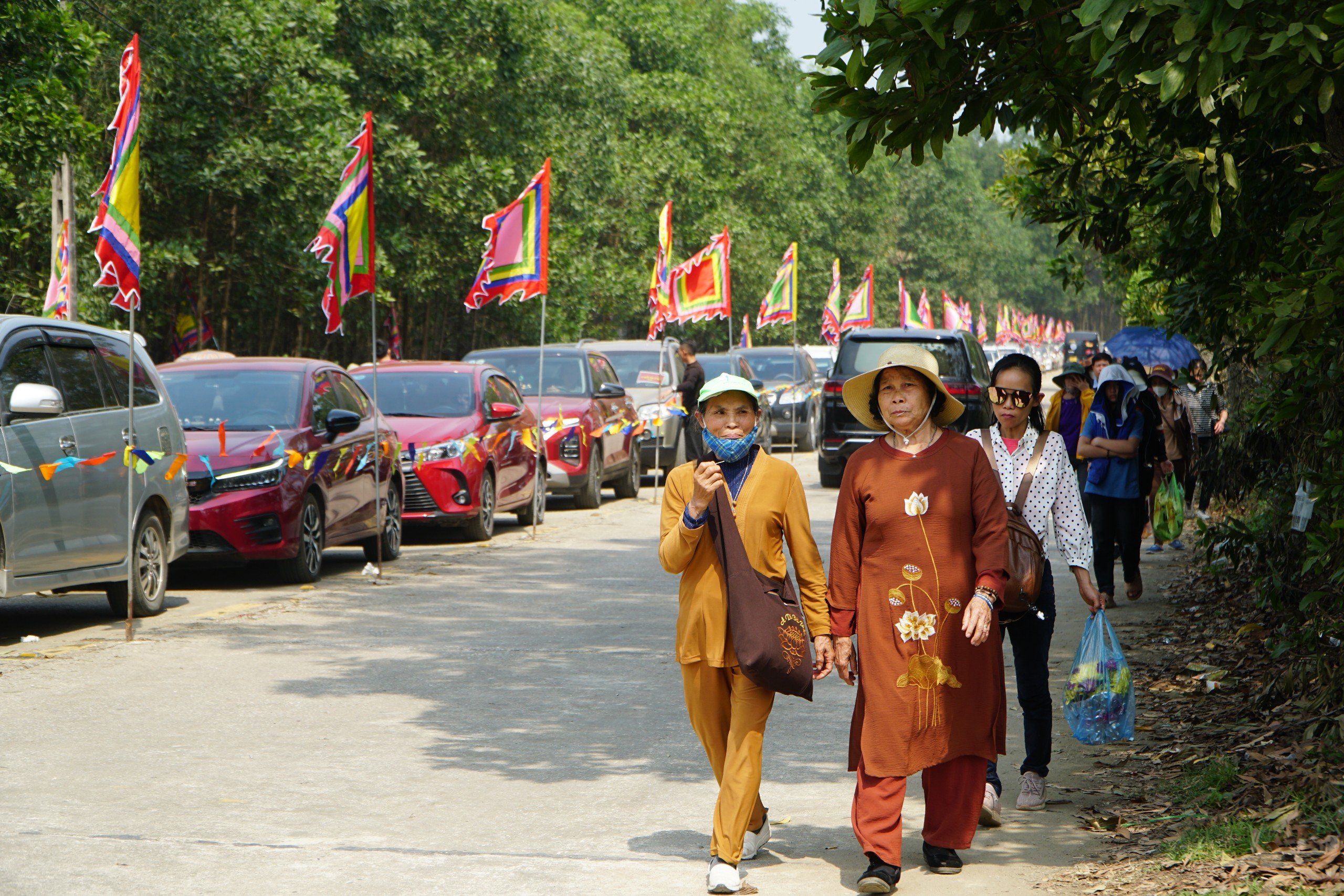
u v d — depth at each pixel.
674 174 52.94
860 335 20.72
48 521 9.07
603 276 46.59
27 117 17.80
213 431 12.27
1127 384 10.78
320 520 12.65
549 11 41.31
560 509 20.05
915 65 5.27
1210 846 4.86
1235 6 4.41
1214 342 9.16
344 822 5.52
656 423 22.44
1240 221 7.34
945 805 4.94
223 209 31.11
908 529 4.87
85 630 10.00
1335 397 6.51
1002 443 5.93
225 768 6.29
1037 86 5.73
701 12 67.69
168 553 10.80
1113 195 8.95
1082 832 5.40
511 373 20.25
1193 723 6.93
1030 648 5.77
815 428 32.16
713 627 4.84
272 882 4.79
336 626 10.17
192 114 28.30
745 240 57.56
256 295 31.41
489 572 13.27
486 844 5.27
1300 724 6.29
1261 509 9.84
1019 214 11.97
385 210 34.31
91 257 25.67
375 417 13.67
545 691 7.99
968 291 100.94
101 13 26.31
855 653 5.02
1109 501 10.85
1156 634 9.51
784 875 4.97
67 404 9.59
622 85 46.84
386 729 7.07
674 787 6.09
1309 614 6.94
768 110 67.69
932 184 96.19
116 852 5.09
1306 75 4.71
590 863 5.05
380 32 33.50
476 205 35.69
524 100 38.47
